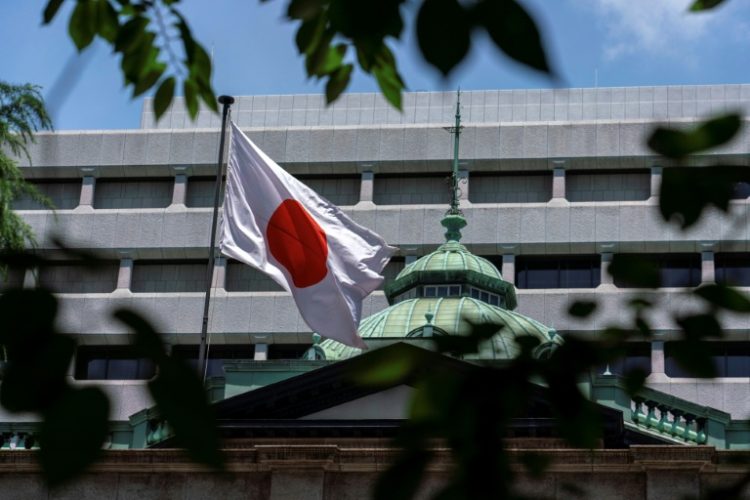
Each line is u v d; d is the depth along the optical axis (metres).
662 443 53.72
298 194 51.19
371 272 50.50
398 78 9.20
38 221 98.88
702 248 93.56
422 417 8.56
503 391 8.59
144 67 9.78
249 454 48.19
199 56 9.68
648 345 87.94
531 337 9.31
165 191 101.44
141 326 7.73
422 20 7.35
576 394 8.99
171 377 7.55
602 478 46.09
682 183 8.94
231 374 56.19
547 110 103.94
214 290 97.56
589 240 96.25
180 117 105.31
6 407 7.39
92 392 7.39
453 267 66.44
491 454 8.43
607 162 98.00
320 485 47.38
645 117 103.12
